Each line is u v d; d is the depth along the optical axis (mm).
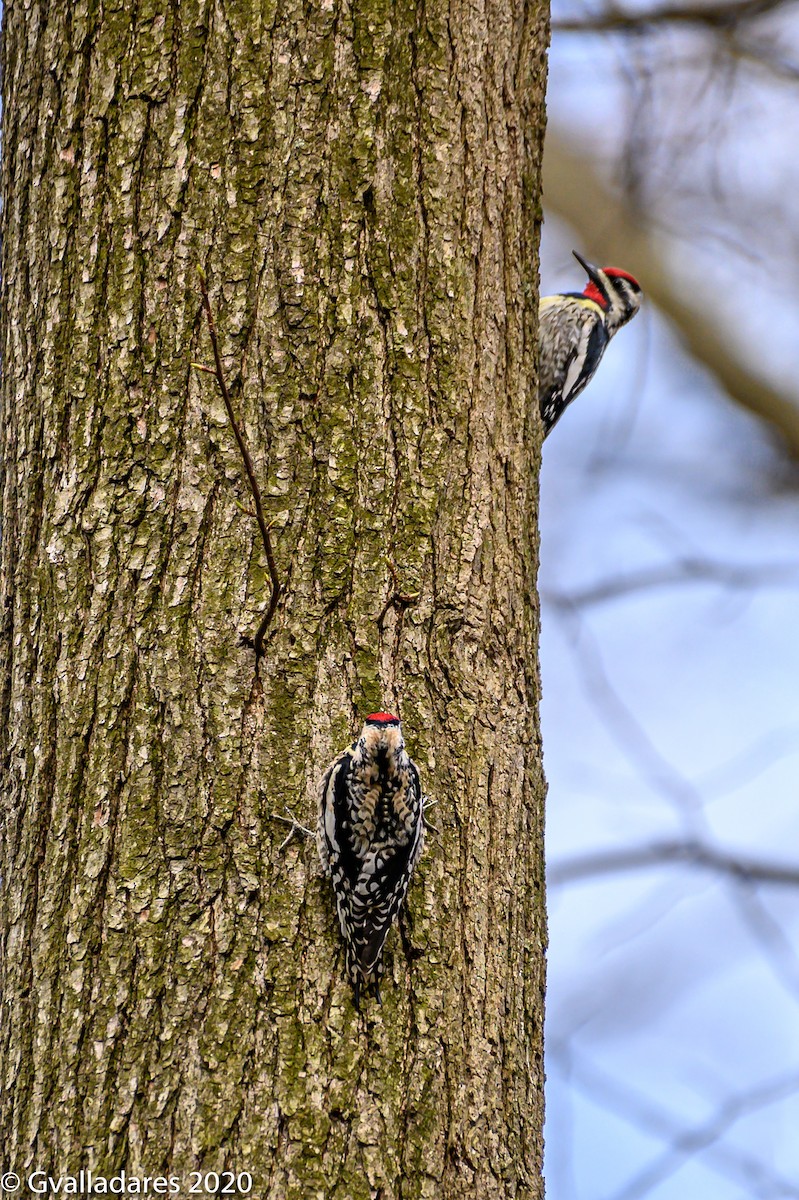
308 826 8188
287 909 8047
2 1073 8000
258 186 8820
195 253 8750
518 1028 8500
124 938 7898
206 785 8148
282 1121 7621
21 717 8500
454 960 8320
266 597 8422
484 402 9211
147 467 8539
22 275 9078
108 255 8797
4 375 9172
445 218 9180
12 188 9297
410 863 8250
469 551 8914
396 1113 7828
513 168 9758
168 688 8250
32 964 8047
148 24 8930
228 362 8656
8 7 9570
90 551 8484
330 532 8594
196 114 8859
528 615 9289
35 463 8766
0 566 8914
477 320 9281
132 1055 7715
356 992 7988
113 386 8656
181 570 8414
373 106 9016
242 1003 7828
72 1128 7648
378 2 9094
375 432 8773
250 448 8594
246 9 8922
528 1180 8281
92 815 8125
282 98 8891
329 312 8789
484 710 8805
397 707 8555
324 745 8352
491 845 8656
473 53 9500
